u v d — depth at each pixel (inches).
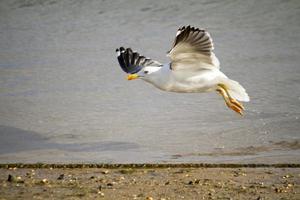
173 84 495.2
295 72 715.4
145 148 546.6
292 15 888.3
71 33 874.8
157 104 653.9
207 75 497.0
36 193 423.2
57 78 733.3
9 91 700.0
